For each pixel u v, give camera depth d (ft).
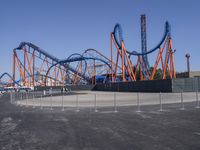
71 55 311.06
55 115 59.16
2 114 67.21
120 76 294.05
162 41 212.64
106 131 35.53
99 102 96.17
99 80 323.37
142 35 279.69
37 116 58.65
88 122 45.24
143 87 166.40
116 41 235.40
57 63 307.17
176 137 29.73
